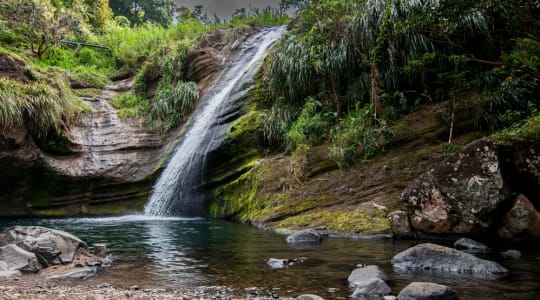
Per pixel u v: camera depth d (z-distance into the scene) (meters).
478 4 9.14
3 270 5.31
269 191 11.48
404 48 11.42
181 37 23.64
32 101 14.59
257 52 19.69
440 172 7.81
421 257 5.57
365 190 9.91
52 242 5.99
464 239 6.89
